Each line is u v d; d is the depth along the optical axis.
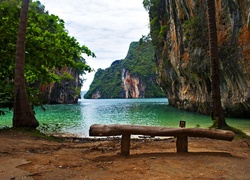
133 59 167.00
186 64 29.86
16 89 10.07
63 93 75.62
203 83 28.12
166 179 3.79
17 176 3.90
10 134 8.79
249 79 18.72
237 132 9.59
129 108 46.38
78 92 88.69
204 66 24.20
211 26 10.30
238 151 6.62
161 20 43.84
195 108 33.84
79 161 4.96
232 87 22.19
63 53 13.56
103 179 3.79
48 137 9.74
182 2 28.83
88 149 6.70
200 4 24.62
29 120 10.14
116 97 175.88
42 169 4.30
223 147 7.24
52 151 6.18
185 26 27.83
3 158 5.09
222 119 10.08
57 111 37.88
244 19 16.34
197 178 3.86
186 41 28.48
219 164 4.73
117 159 5.16
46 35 12.98
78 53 14.47
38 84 52.00
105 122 21.19
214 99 10.24
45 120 23.05
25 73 15.55
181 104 41.41
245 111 22.52
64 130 15.97
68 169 4.32
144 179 3.79
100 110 40.75
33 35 12.63
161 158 5.18
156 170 4.27
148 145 7.47
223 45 21.33
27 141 7.83
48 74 14.56
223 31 21.27
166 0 38.25
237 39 19.16
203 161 4.94
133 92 157.38
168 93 52.72
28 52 12.41
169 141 8.48
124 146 5.63
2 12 11.90
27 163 4.68
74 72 87.44
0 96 10.89
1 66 12.74
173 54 36.53
